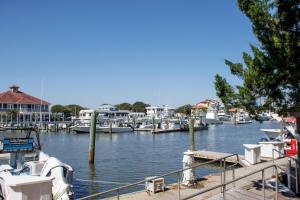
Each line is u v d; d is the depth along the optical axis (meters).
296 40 10.13
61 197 13.56
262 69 10.56
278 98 10.77
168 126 81.00
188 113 122.88
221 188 12.22
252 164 18.55
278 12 10.46
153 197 12.13
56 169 14.41
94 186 21.14
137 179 24.33
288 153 19.59
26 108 92.69
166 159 35.00
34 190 9.73
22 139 18.75
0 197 11.03
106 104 108.19
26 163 15.75
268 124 119.19
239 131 84.25
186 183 13.83
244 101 11.09
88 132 78.12
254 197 11.52
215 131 84.25
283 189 12.53
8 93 94.12
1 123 81.62
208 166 25.38
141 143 54.19
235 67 11.45
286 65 10.23
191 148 35.41
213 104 133.38
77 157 37.75
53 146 51.09
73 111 132.88
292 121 29.53
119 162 33.12
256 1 10.60
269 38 10.52
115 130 76.88
